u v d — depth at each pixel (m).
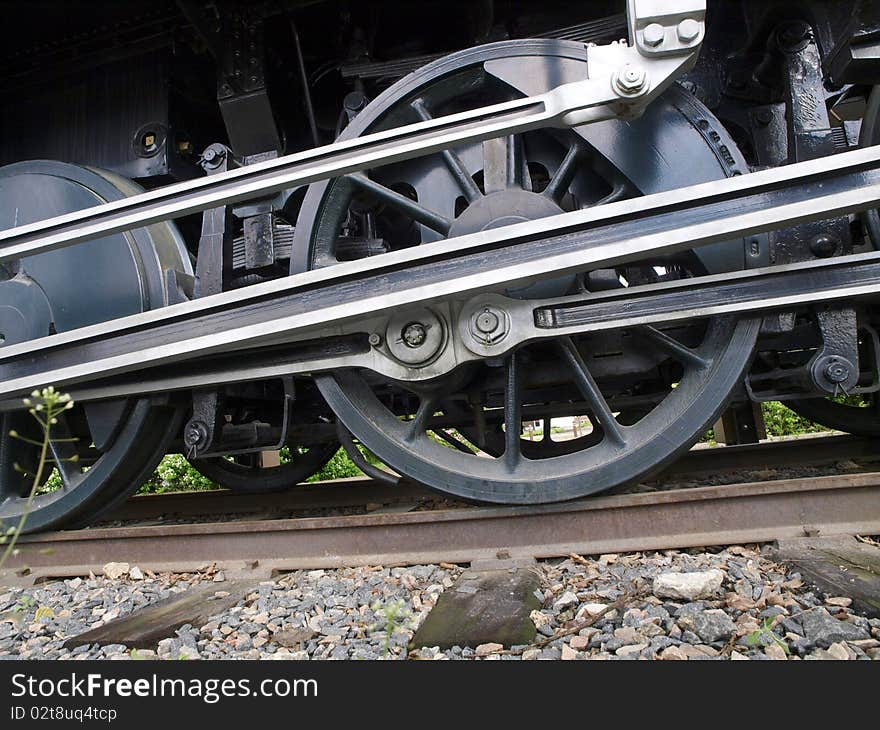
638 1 1.64
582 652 1.23
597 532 1.92
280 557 2.11
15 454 2.56
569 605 1.48
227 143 3.11
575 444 3.21
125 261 2.38
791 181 1.63
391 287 1.88
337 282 1.93
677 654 1.16
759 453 3.24
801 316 2.27
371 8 2.48
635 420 3.18
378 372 2.01
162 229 2.55
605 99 1.65
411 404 3.55
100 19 2.61
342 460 6.07
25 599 1.98
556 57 1.99
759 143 2.28
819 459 3.16
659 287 1.84
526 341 1.89
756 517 1.85
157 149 2.63
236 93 2.37
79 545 2.32
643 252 1.67
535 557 1.90
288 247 2.26
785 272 1.80
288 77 2.75
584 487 1.92
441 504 2.98
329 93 2.83
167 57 2.67
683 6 1.61
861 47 1.67
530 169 2.42
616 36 2.19
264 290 1.95
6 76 2.86
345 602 1.65
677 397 1.98
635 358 2.21
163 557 2.22
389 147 1.81
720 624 1.23
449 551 1.99
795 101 1.98
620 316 1.87
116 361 2.05
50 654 1.49
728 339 1.90
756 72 2.21
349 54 2.44
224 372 2.17
